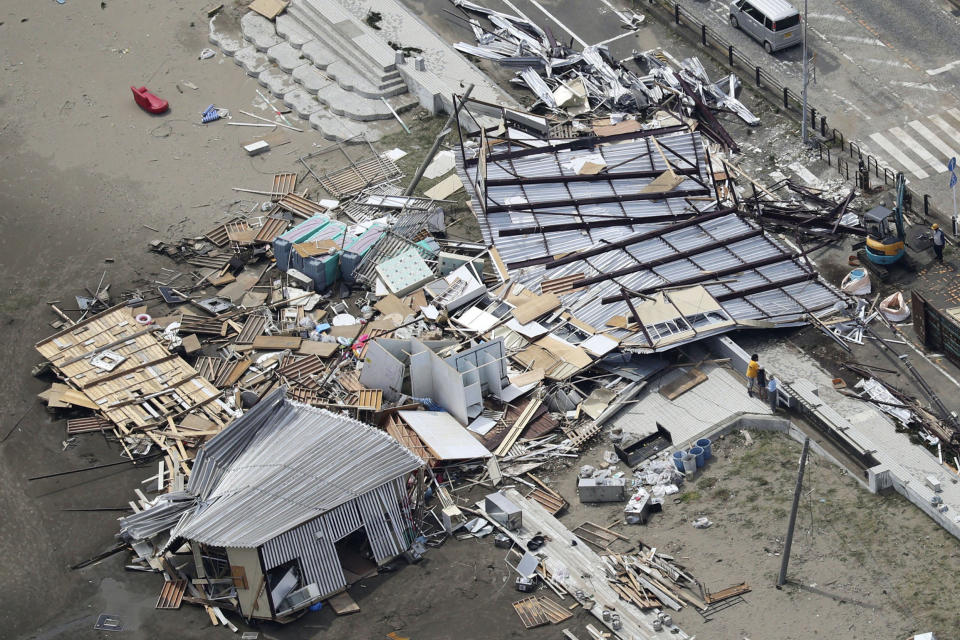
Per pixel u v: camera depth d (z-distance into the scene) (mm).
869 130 67125
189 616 46250
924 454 49188
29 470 52531
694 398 53594
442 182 67062
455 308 58938
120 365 56562
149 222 65188
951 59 70500
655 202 62031
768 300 56562
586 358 55062
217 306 60250
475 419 53844
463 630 44781
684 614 44469
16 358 57750
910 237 59812
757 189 64500
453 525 48656
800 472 41844
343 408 53812
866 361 54094
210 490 48281
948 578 43781
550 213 61656
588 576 46250
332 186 67062
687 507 48938
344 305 60562
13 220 65312
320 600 46125
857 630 42781
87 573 48156
